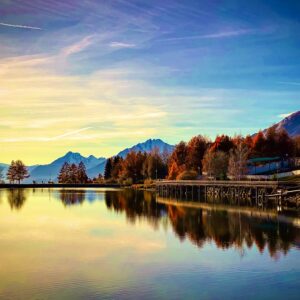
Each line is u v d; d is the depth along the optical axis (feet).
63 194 421.59
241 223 183.73
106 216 214.90
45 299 88.79
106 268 110.22
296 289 93.86
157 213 227.81
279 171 425.69
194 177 433.89
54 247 135.13
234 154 439.63
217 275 103.60
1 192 471.21
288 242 141.08
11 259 119.75
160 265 112.68
